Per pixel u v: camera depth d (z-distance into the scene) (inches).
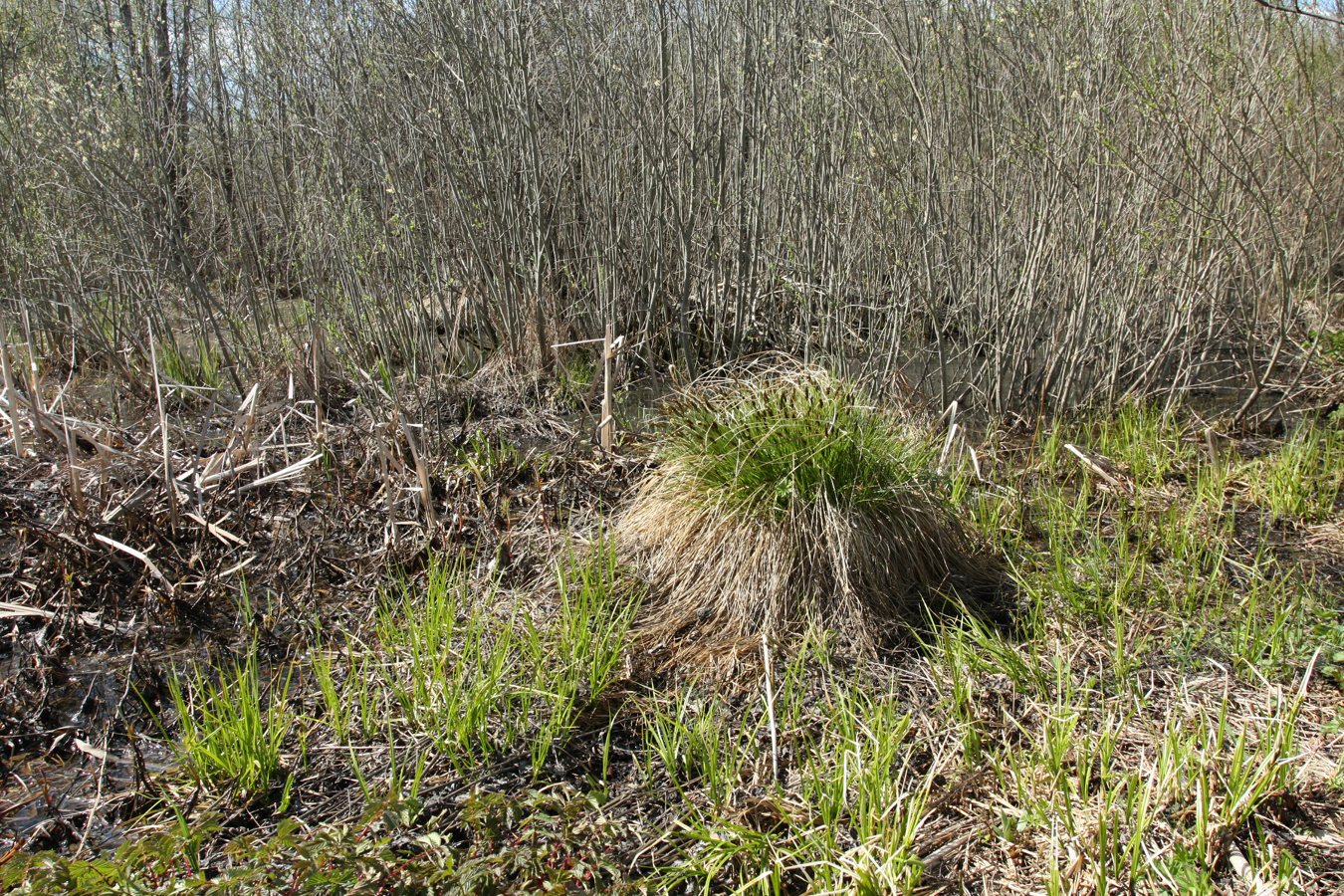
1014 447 257.1
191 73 337.7
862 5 272.4
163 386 281.6
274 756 137.2
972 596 176.2
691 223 297.0
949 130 280.2
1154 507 213.6
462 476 227.1
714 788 128.3
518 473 236.1
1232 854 114.3
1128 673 151.0
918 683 153.7
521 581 189.2
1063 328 277.7
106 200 301.6
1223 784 123.6
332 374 308.5
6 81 309.1
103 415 270.7
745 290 313.1
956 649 155.6
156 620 179.6
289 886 105.6
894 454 183.5
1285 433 259.8
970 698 142.8
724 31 315.3
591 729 147.1
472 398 297.1
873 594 169.0
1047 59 266.5
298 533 205.0
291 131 321.7
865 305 287.1
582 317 338.6
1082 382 286.2
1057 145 261.6
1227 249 269.6
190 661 169.6
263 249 351.6
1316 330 297.6
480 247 323.6
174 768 140.1
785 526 171.3
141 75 315.9
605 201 315.6
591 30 311.9
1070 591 170.9
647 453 239.3
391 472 229.9
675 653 164.6
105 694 160.7
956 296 297.0
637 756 141.6
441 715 146.1
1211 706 143.3
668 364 324.8
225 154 330.3
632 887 106.5
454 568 193.2
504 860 105.8
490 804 112.3
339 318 319.3
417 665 150.4
